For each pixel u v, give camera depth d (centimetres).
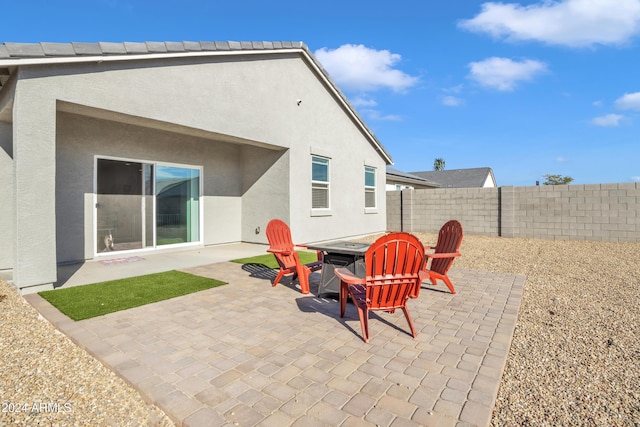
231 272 660
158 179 873
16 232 468
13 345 335
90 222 745
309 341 340
